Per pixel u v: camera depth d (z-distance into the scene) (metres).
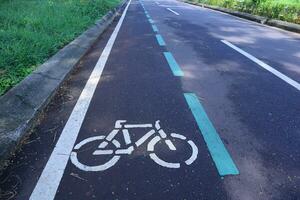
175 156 2.93
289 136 3.38
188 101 4.33
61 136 3.30
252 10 16.91
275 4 15.13
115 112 3.92
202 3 28.38
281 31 11.73
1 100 3.60
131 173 2.67
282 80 5.37
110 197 2.37
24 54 5.18
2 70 4.62
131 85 4.98
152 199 2.36
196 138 3.28
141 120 3.69
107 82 5.13
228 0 21.41
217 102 4.32
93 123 3.61
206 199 2.37
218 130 3.48
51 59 5.58
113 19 14.99
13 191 2.43
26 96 3.91
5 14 8.30
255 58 6.99
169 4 30.17
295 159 2.94
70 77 5.39
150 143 3.16
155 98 4.43
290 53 7.63
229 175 2.67
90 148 3.06
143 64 6.30
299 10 13.36
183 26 12.44
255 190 2.49
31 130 3.42
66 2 13.48
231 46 8.37
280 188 2.52
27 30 6.92
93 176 2.63
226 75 5.63
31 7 10.51
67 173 2.67
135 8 23.39
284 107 4.18
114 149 3.05
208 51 7.68
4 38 5.90
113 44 8.44
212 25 12.96
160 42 8.79
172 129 3.47
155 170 2.71
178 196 2.39
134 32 10.70
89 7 13.43
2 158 2.74
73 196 2.38
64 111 3.96
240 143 3.21
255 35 10.52
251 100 4.42
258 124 3.65
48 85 4.53
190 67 6.14
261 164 2.84
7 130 3.11
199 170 2.72
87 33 8.96
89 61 6.51
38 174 2.65
